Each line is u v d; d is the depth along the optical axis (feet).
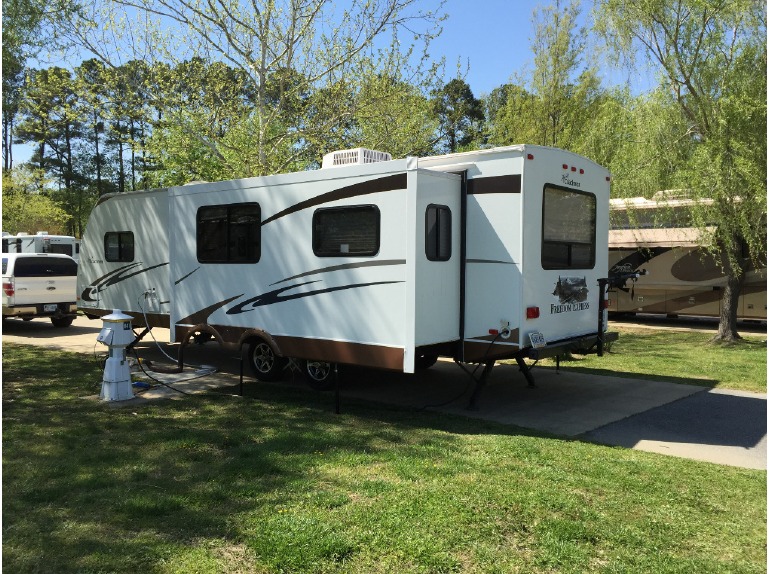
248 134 39.06
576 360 32.94
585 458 15.94
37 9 30.22
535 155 19.97
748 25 35.47
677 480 14.38
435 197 19.81
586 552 10.72
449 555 10.53
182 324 27.50
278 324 23.41
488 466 15.12
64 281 43.91
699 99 37.24
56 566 9.98
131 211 31.12
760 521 12.14
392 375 28.40
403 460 15.42
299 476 14.23
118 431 17.97
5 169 103.35
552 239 21.12
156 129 40.06
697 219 36.17
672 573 10.06
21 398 22.12
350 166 20.79
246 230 24.53
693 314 48.98
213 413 20.42
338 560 10.32
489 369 21.76
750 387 26.04
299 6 36.17
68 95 40.57
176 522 11.69
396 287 19.57
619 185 40.27
